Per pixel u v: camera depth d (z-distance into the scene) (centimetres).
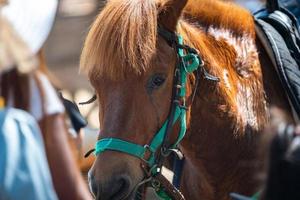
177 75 596
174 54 596
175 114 592
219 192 640
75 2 1975
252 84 635
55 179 415
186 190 665
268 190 382
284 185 379
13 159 382
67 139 423
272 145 382
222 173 633
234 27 653
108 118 573
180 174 661
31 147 388
